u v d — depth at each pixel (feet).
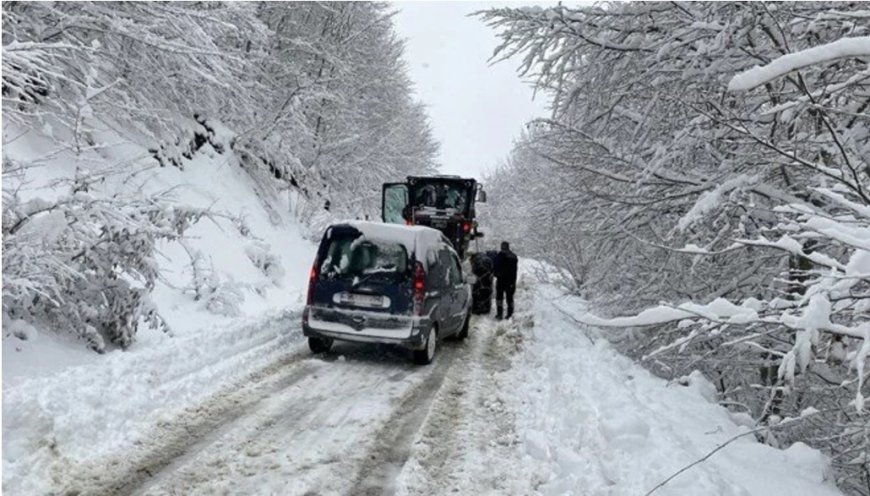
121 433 15.23
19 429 13.38
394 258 26.30
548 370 26.07
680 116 24.31
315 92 56.44
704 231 23.39
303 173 60.44
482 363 28.14
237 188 49.73
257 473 14.07
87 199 18.98
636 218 26.66
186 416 17.17
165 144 43.04
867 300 11.09
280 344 27.14
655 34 24.23
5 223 17.63
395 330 25.66
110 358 18.61
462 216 55.11
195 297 29.66
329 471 14.48
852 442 15.42
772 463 15.07
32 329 18.20
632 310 29.40
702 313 11.40
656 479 12.95
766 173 20.44
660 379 23.48
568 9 24.06
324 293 26.25
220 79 43.11
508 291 43.06
